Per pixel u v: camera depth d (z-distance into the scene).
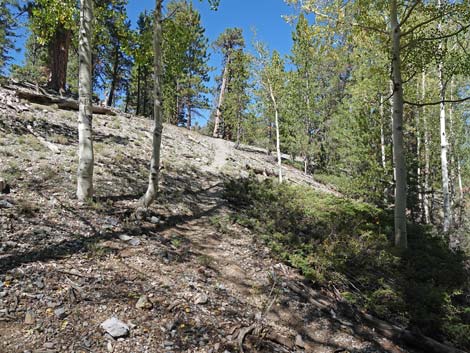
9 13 19.80
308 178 24.39
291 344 4.84
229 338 4.46
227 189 12.35
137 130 18.33
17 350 3.30
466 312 6.88
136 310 4.43
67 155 10.06
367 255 8.11
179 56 9.91
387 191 17.97
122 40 9.48
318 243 8.30
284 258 7.34
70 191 7.56
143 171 11.13
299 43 18.80
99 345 3.67
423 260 9.13
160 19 8.07
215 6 8.17
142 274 5.36
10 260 4.64
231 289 5.84
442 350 5.60
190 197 10.66
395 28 10.06
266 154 32.38
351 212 11.59
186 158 16.86
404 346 5.70
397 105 9.98
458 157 23.73
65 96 19.27
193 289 5.38
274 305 5.71
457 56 11.65
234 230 8.59
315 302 6.15
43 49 25.86
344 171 24.27
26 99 14.78
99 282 4.79
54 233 5.73
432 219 23.55
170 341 4.07
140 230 6.96
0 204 5.96
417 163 18.25
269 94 17.69
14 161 8.26
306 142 23.84
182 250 6.73
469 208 24.34
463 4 9.43
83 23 7.37
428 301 6.75
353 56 18.38
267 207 10.20
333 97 25.28
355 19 11.08
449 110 20.48
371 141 19.38
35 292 4.18
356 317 6.12
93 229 6.32
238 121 31.27
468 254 13.20
